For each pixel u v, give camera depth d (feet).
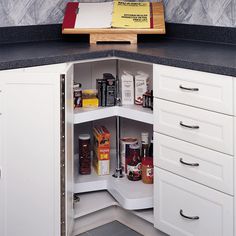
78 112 8.32
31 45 8.93
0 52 7.97
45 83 6.71
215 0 8.87
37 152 6.95
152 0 9.95
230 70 6.27
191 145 7.05
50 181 7.00
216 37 8.98
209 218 6.95
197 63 6.72
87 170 9.14
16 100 6.82
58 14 9.77
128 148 9.02
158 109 7.54
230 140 6.45
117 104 8.82
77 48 8.42
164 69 7.31
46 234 7.17
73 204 8.32
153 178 8.27
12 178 7.07
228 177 6.56
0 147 6.98
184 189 7.29
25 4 9.32
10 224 7.18
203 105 6.75
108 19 9.13
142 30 8.96
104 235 8.58
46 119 6.82
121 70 9.88
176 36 9.73
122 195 8.25
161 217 7.82
